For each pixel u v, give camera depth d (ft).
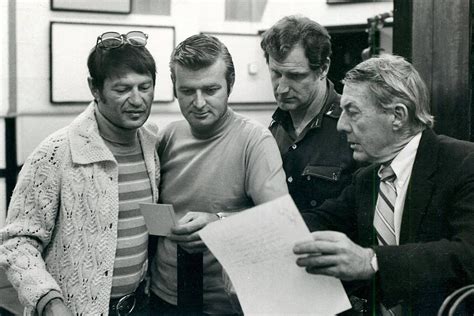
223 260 3.25
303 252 3.16
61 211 3.92
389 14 6.57
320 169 4.81
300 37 4.72
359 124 3.89
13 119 8.53
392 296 3.57
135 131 4.14
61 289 3.91
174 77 4.04
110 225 3.92
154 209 3.75
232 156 4.06
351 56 7.30
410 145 3.91
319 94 4.94
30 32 8.64
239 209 4.11
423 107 3.88
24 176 3.94
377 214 4.13
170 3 9.13
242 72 9.37
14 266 3.82
